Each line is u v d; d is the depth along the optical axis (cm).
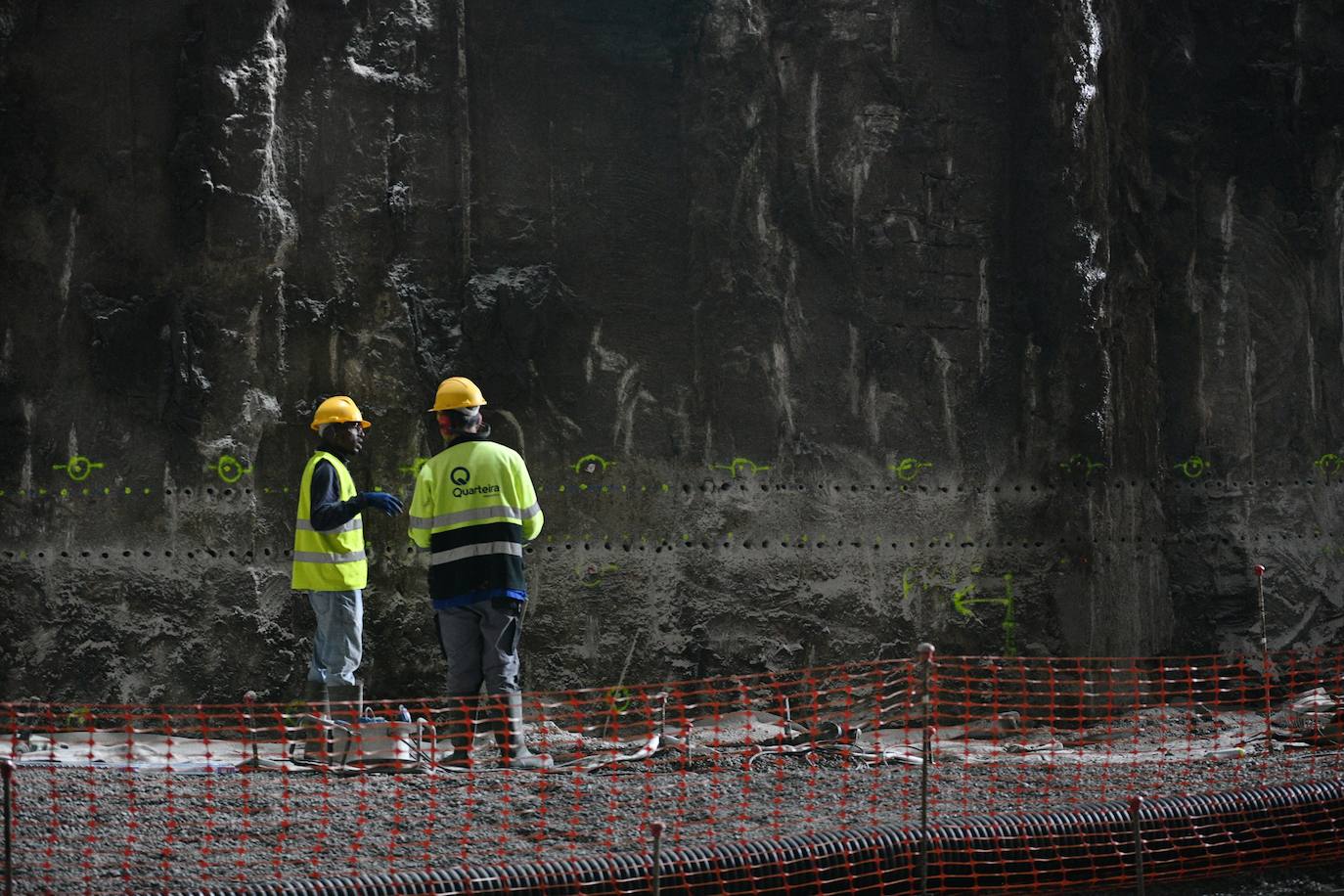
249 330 1373
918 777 1009
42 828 800
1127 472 1623
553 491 1436
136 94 1384
